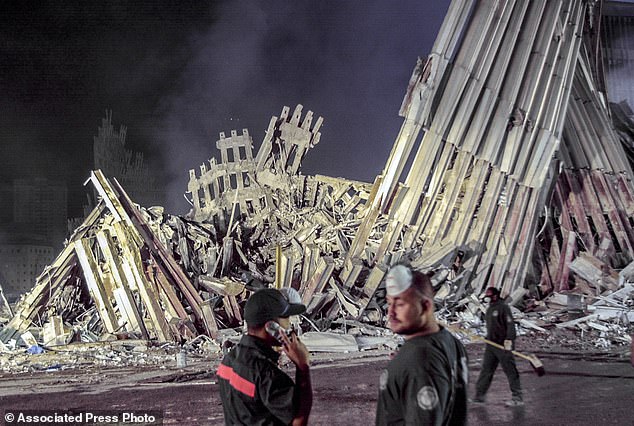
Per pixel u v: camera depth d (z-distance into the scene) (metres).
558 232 22.92
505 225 20.00
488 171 20.41
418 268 18.12
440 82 19.27
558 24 20.61
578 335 15.55
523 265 20.00
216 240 20.94
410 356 2.79
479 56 19.33
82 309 18.52
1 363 12.52
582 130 23.47
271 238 24.12
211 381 10.21
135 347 13.99
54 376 11.11
